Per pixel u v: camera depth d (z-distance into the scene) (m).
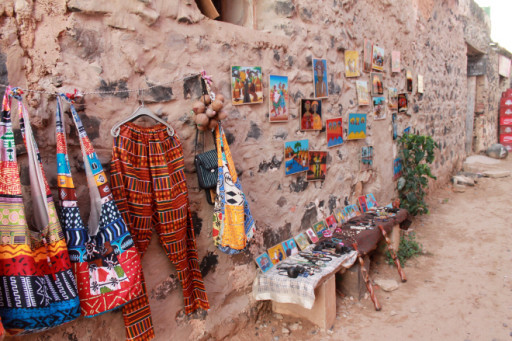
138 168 2.07
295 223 3.43
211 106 2.30
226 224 2.45
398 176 5.48
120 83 2.04
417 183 5.52
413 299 3.41
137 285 1.93
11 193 1.57
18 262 1.56
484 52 10.41
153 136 2.13
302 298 2.70
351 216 4.22
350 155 4.25
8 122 1.58
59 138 1.71
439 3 6.90
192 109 2.39
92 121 1.94
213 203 2.53
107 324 2.04
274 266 3.08
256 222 3.00
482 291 3.52
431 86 6.82
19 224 1.57
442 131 7.61
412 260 4.28
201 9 2.76
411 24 5.71
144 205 2.10
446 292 3.53
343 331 2.92
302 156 3.42
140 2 2.08
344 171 4.13
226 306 2.78
